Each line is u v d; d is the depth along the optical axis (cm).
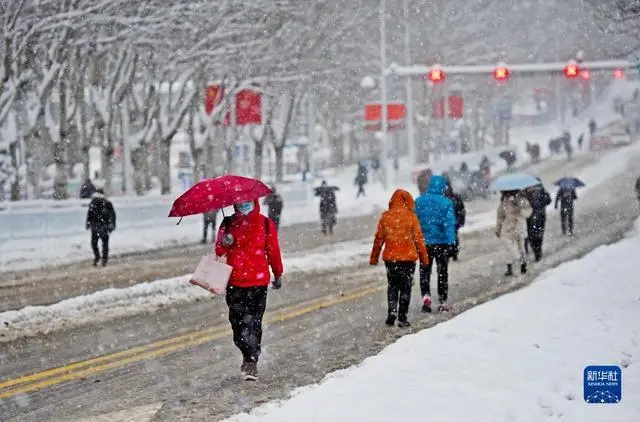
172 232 6034
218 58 7512
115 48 6794
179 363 1956
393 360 1816
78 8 5972
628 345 1909
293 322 2478
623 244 4128
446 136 15888
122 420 1497
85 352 2094
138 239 5525
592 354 1833
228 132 9431
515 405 1473
